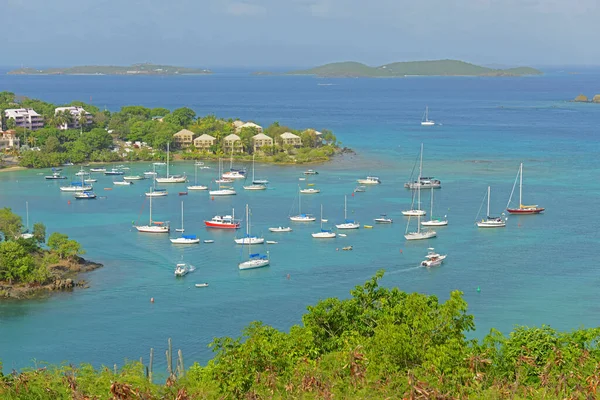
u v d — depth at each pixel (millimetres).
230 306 126812
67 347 111000
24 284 135875
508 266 146875
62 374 69562
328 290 134625
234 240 169625
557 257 152875
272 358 69875
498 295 129875
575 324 116062
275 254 157875
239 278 141625
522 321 117562
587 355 72125
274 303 128125
